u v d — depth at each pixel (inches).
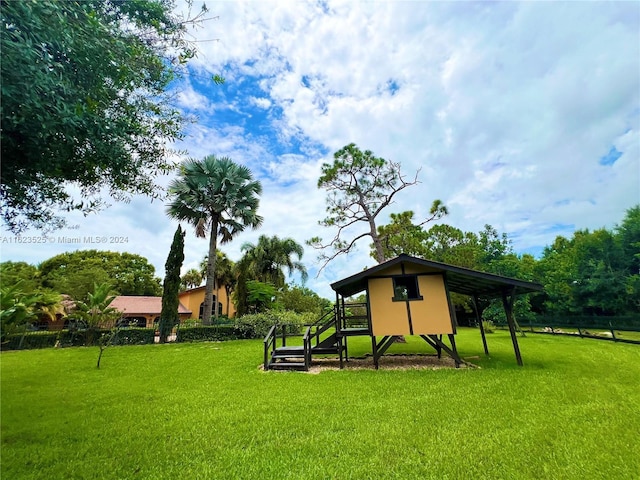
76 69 110.1
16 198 136.5
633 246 845.2
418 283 356.8
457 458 131.5
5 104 87.2
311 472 122.3
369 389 246.8
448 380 270.4
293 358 387.9
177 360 402.9
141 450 143.7
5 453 141.1
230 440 153.8
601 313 906.7
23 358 426.9
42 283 1031.0
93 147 130.5
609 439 147.5
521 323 932.6
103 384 275.0
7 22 85.5
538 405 197.6
